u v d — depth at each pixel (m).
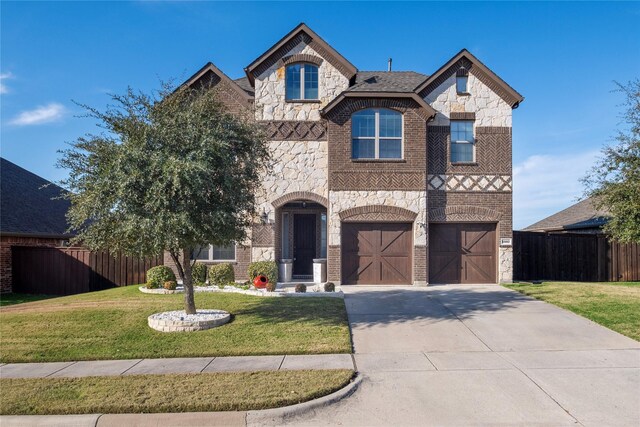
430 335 9.91
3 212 19.38
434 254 17.12
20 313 11.85
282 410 6.09
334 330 10.07
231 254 17.34
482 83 17.25
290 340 9.43
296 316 11.34
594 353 8.66
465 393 6.79
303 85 17.30
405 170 16.66
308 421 5.99
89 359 8.63
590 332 10.03
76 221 10.16
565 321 10.93
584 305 12.30
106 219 9.81
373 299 13.76
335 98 16.55
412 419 6.00
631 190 12.99
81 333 10.05
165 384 7.02
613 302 12.55
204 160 9.84
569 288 15.09
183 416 5.96
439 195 16.98
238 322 10.79
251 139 11.12
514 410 6.21
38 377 7.59
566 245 19.09
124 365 8.23
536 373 7.59
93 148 10.06
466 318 11.31
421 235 16.56
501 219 17.00
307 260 19.09
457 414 6.12
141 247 9.96
